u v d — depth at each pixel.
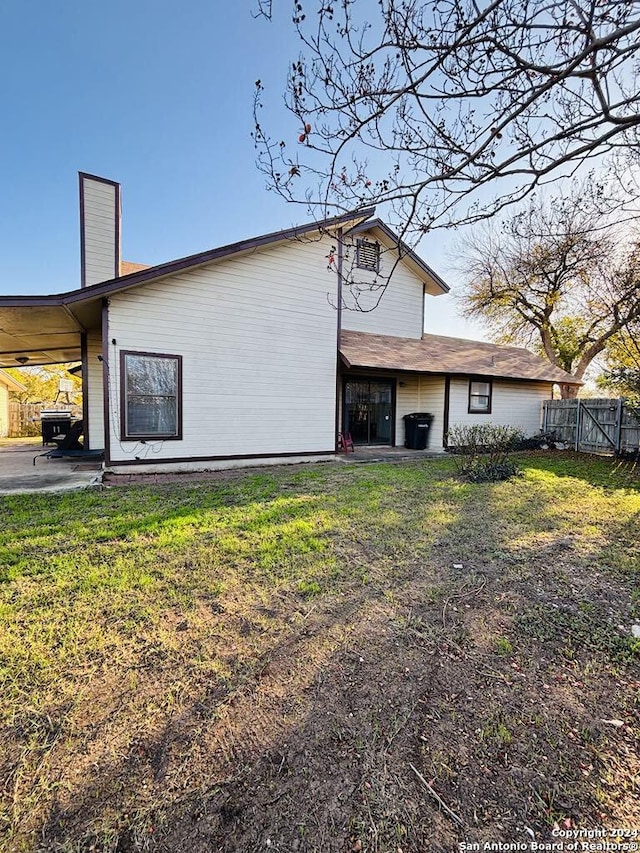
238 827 1.42
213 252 7.89
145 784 1.57
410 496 6.07
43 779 1.59
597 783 1.60
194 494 6.05
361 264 11.62
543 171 2.94
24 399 22.59
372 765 1.66
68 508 5.21
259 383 8.93
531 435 13.80
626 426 11.16
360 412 11.73
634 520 5.01
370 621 2.74
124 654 2.35
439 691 2.10
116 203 9.31
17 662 2.25
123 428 7.63
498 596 3.11
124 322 7.54
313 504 5.52
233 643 2.47
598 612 2.90
